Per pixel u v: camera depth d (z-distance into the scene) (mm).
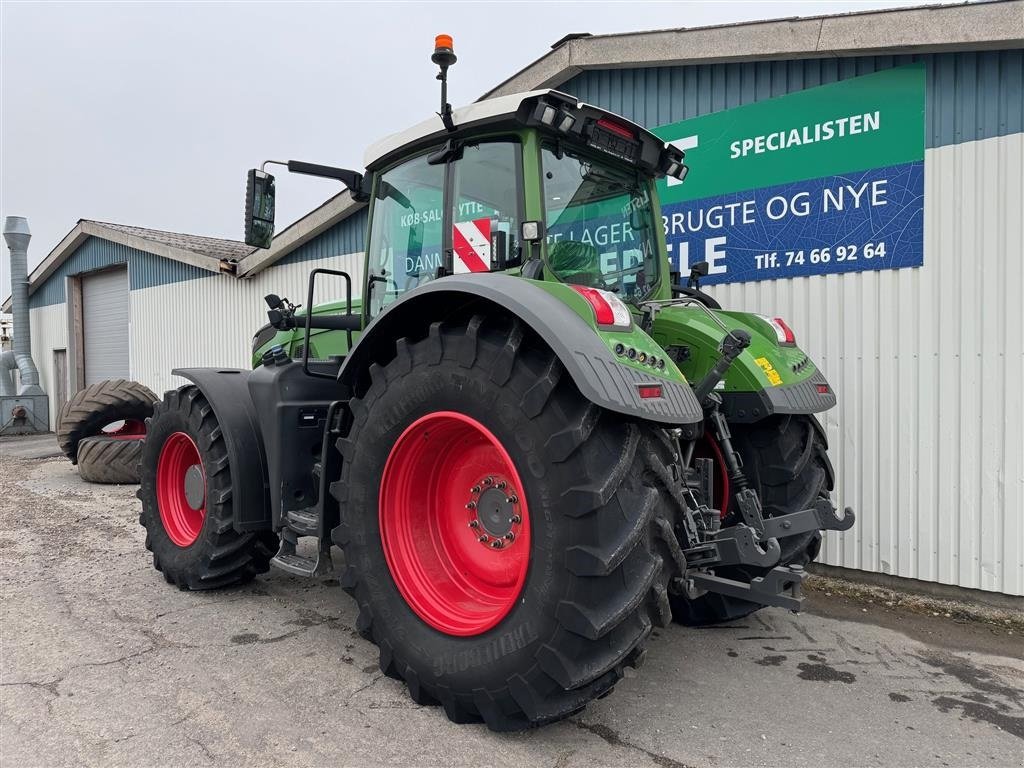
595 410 2227
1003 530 3947
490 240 2969
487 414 2373
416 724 2488
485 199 2998
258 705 2619
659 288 3539
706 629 3619
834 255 4488
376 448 2709
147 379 11945
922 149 4148
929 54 4113
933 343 4145
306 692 2729
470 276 2549
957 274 4059
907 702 2799
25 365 15070
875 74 4293
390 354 2910
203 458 3795
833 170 4477
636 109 5379
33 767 2199
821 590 4301
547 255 2840
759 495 3422
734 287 4938
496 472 2652
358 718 2527
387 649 2680
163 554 4055
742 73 4836
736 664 3158
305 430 3500
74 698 2658
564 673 2158
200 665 2975
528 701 2244
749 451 3455
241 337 9820
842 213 4449
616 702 2738
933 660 3254
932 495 4168
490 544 2686
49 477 8156
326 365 3650
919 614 3918
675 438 2691
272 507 3477
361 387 2969
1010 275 3891
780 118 4676
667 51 4957
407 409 2609
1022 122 3848
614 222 3285
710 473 3031
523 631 2244
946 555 4129
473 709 2441
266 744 2346
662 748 2391
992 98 3932
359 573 2760
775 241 4734
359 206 7723
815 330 4586
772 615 3852
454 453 2787
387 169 3559
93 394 8156
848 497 4461
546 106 2742
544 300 2338
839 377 4488
